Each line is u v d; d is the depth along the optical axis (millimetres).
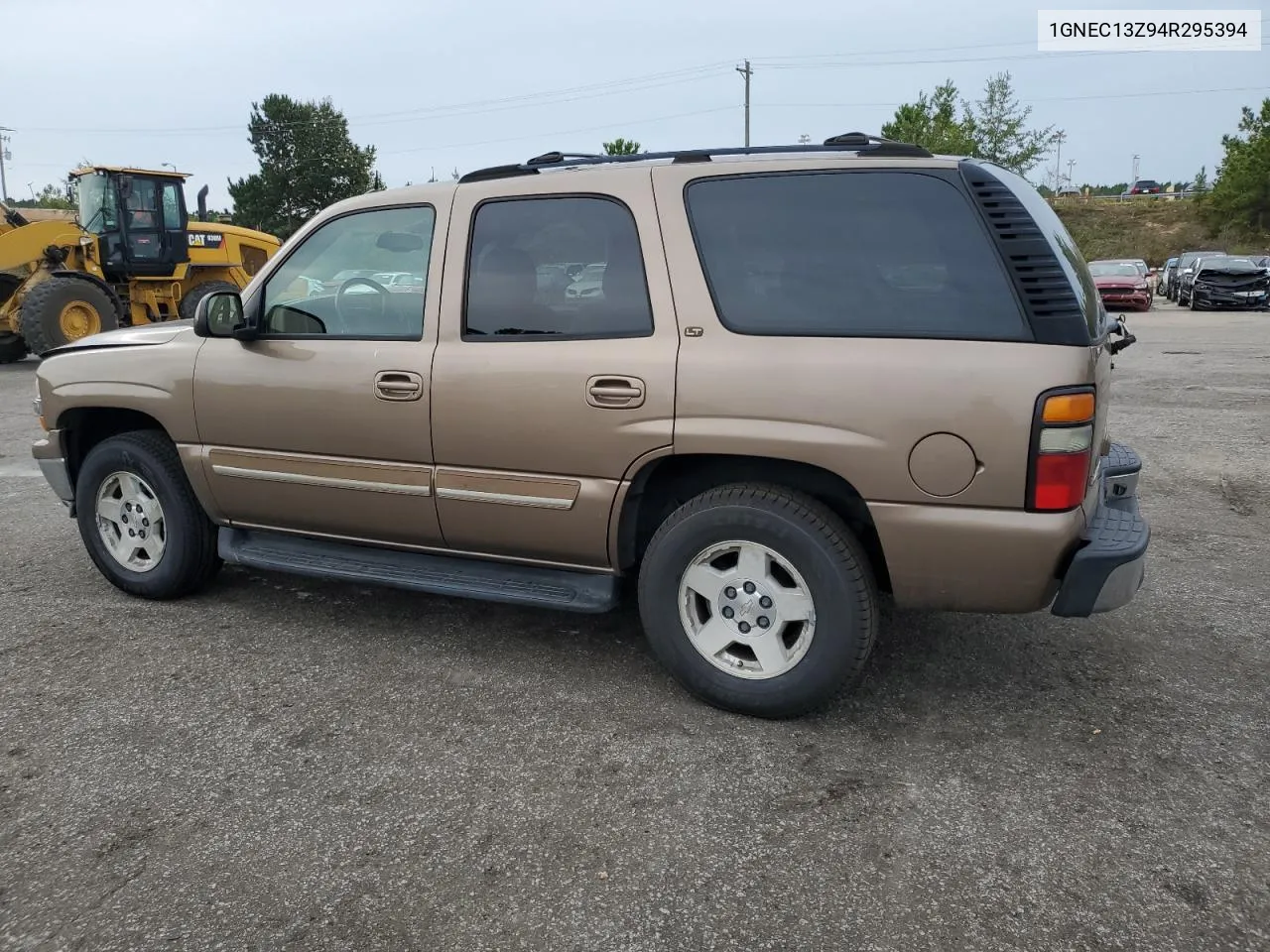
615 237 3400
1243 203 47375
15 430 9430
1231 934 2318
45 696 3627
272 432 3992
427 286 3680
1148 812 2816
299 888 2537
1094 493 3271
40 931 2385
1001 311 2951
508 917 2418
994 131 37531
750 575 3309
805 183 3203
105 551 4625
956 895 2471
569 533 3531
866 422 3025
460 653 4008
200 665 3893
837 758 3145
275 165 64125
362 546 4133
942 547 3033
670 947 2309
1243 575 4855
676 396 3234
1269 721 3350
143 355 4297
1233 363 13242
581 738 3289
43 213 15992
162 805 2912
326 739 3299
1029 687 3631
